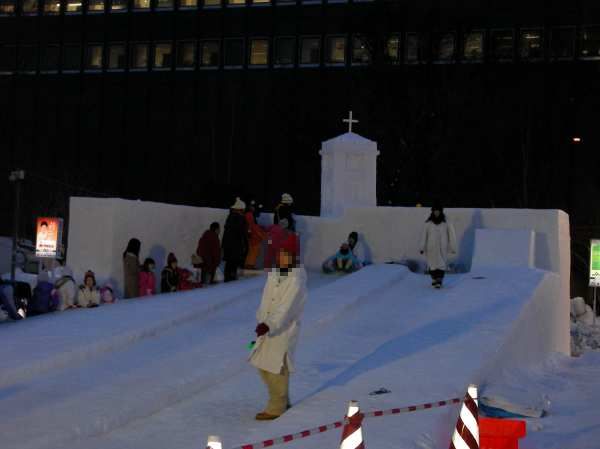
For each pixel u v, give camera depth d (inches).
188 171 2220.7
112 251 773.9
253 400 413.4
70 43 2335.1
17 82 2354.8
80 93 2321.6
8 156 2315.5
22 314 697.6
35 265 960.3
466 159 1863.9
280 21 2175.2
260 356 370.3
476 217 913.5
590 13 1962.4
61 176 2188.7
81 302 676.7
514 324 579.2
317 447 309.3
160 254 842.2
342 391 406.3
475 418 266.2
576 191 1927.9
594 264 1159.6
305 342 539.2
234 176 2176.4
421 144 1838.1
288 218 843.4
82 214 786.2
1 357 451.5
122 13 2298.2
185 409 398.9
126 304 637.3
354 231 942.4
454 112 1863.9
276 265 374.3
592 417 427.8
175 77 2251.5
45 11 2347.4
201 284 793.6
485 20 2006.6
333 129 2058.3
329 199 1066.1
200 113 2233.0
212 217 921.5
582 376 605.0
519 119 1929.1
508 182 1882.4
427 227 738.8
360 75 1964.8
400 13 2014.0
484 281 741.9
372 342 538.9
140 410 383.2
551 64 1966.0
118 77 2294.5
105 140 2298.2
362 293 677.9
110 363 472.7
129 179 2273.6
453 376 437.7
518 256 831.7
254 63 2196.1
